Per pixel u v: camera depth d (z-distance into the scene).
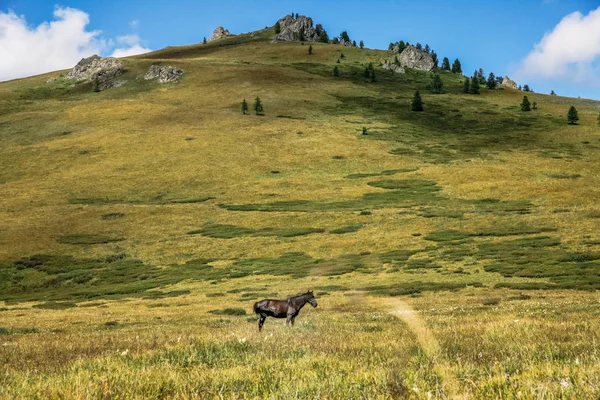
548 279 48.00
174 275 66.06
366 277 55.53
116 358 9.34
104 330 28.66
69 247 80.62
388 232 76.69
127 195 111.94
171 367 8.02
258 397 5.37
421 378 5.94
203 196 109.75
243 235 81.94
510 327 12.74
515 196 95.81
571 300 35.81
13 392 5.95
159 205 103.38
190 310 44.41
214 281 61.34
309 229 82.69
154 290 60.50
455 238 70.06
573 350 8.11
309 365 7.64
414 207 93.12
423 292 46.09
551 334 10.77
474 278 50.75
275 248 74.19
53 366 9.01
